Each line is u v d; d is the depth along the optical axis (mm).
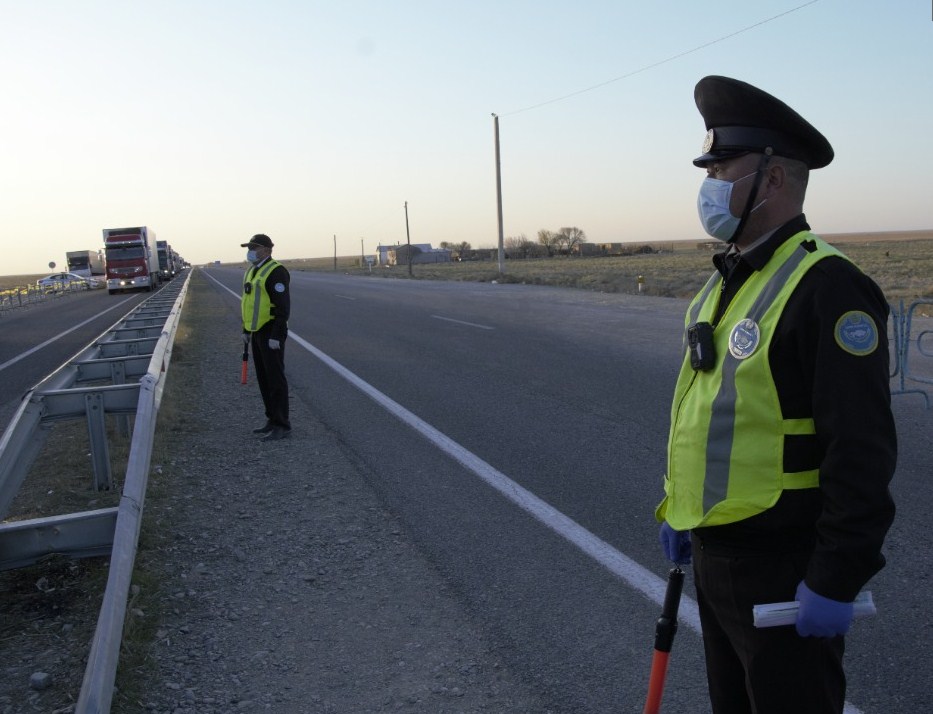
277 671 3494
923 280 28688
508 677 3387
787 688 1763
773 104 1809
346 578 4457
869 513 1555
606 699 3189
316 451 7164
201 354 14016
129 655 3508
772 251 1815
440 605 4090
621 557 4582
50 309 34625
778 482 1728
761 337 1733
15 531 3902
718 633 2018
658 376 10242
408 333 16484
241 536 5105
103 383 9359
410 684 3367
